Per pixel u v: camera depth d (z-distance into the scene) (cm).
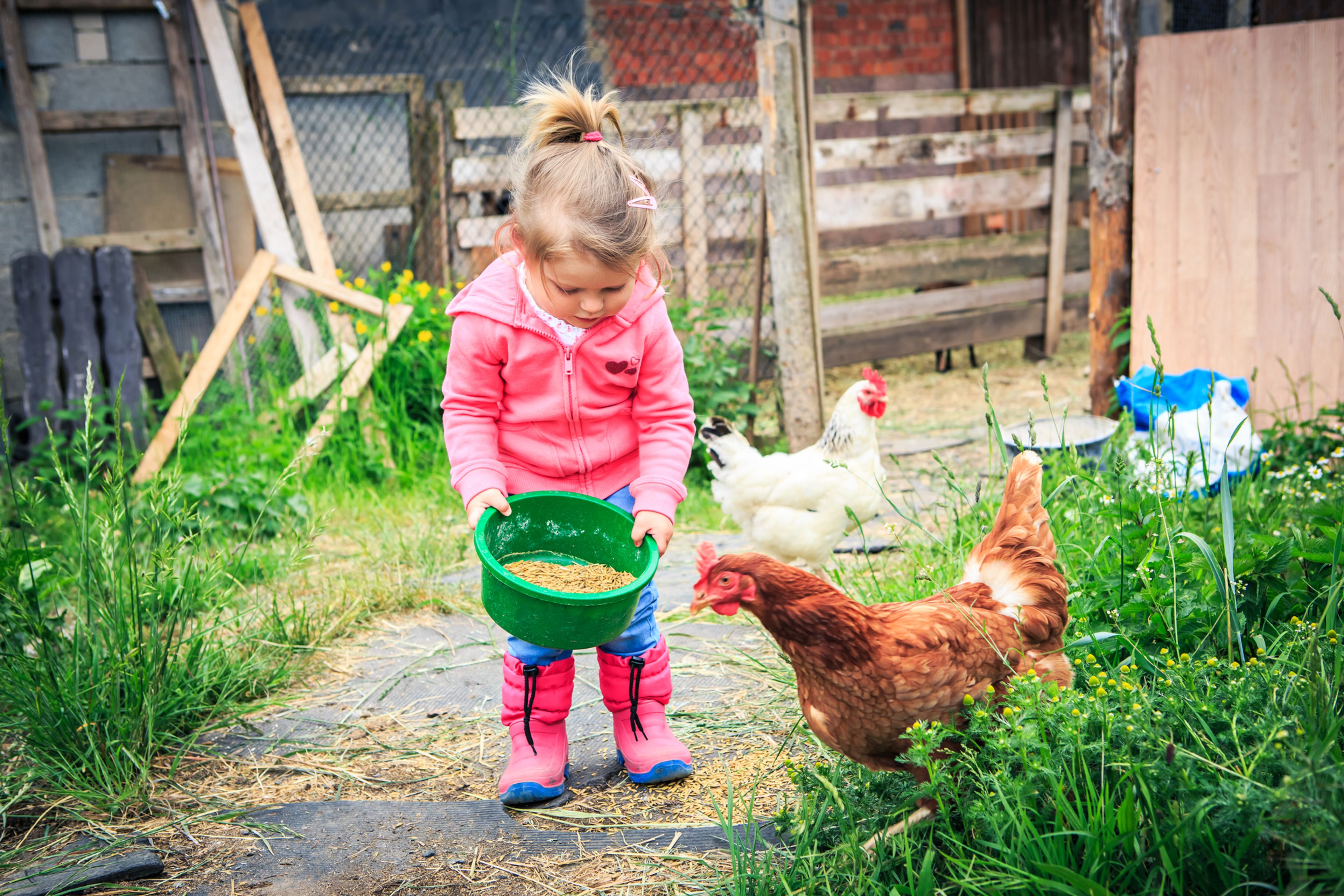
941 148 771
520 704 247
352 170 733
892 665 188
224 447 551
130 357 600
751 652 326
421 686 318
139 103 652
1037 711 190
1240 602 249
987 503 342
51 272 597
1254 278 495
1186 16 541
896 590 318
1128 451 344
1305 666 212
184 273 667
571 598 205
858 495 370
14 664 264
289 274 592
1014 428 495
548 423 236
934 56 1093
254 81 659
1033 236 830
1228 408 419
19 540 377
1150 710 198
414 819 239
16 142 628
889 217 755
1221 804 167
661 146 647
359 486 538
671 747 252
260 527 466
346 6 808
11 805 243
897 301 774
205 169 657
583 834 230
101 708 262
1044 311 846
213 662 304
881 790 211
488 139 690
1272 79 479
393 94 711
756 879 193
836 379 798
